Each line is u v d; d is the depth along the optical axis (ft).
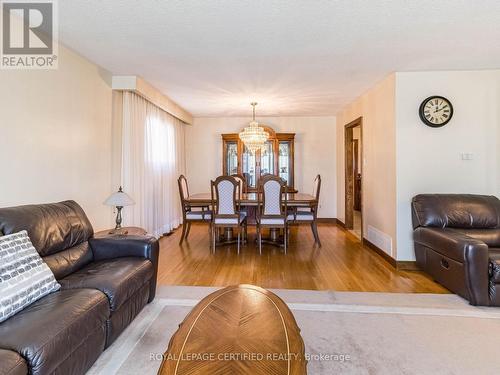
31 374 3.74
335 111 18.74
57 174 8.64
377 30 7.86
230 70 11.05
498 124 10.87
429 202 9.99
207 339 3.87
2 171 6.84
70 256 6.96
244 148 19.65
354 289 8.89
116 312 5.94
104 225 11.20
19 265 5.02
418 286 9.15
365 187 14.28
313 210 14.08
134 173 12.85
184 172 20.35
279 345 3.76
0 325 4.23
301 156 20.59
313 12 6.96
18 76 7.29
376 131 12.92
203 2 6.57
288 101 15.90
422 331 6.54
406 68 10.71
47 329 4.17
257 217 13.82
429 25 7.58
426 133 11.00
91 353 5.04
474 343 6.08
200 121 21.03
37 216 6.51
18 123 7.27
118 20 7.37
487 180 10.91
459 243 7.92
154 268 7.99
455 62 10.13
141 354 5.73
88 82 10.17
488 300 7.56
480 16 7.14
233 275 10.08
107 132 11.42
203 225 19.74
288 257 12.25
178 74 11.58
